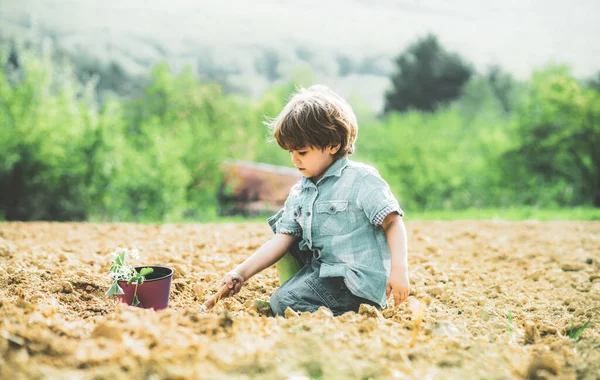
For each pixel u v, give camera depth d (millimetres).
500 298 3213
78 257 3791
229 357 1709
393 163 25469
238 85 66250
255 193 18078
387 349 1917
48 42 14453
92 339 1829
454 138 26391
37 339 1739
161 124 19391
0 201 13453
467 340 2105
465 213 9648
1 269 3158
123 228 5742
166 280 2529
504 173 22844
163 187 14883
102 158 14180
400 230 2490
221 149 18922
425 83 44750
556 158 22062
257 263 2641
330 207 2572
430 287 3211
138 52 68375
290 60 79188
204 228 5750
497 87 46844
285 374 1642
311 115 2514
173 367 1606
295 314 2336
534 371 1821
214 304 2586
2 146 13188
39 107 13875
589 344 2141
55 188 13852
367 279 2482
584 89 22609
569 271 3994
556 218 8141
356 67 80875
